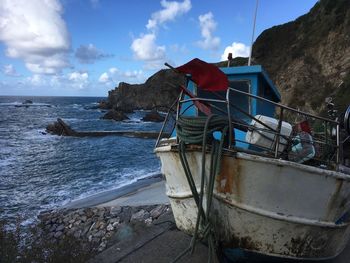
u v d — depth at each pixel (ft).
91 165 66.13
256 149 18.78
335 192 16.11
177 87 17.84
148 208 30.27
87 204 38.29
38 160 71.77
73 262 18.95
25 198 45.03
